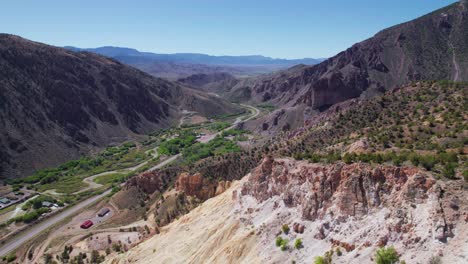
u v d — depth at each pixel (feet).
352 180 157.79
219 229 219.61
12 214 412.77
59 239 339.57
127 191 412.57
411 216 133.28
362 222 148.56
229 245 192.24
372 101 341.62
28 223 386.11
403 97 319.47
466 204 124.67
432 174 140.15
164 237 260.01
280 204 196.85
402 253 127.24
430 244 122.31
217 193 321.73
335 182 167.63
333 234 155.84
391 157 164.04
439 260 116.78
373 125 285.23
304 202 176.86
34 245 333.62
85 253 305.32
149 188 403.95
